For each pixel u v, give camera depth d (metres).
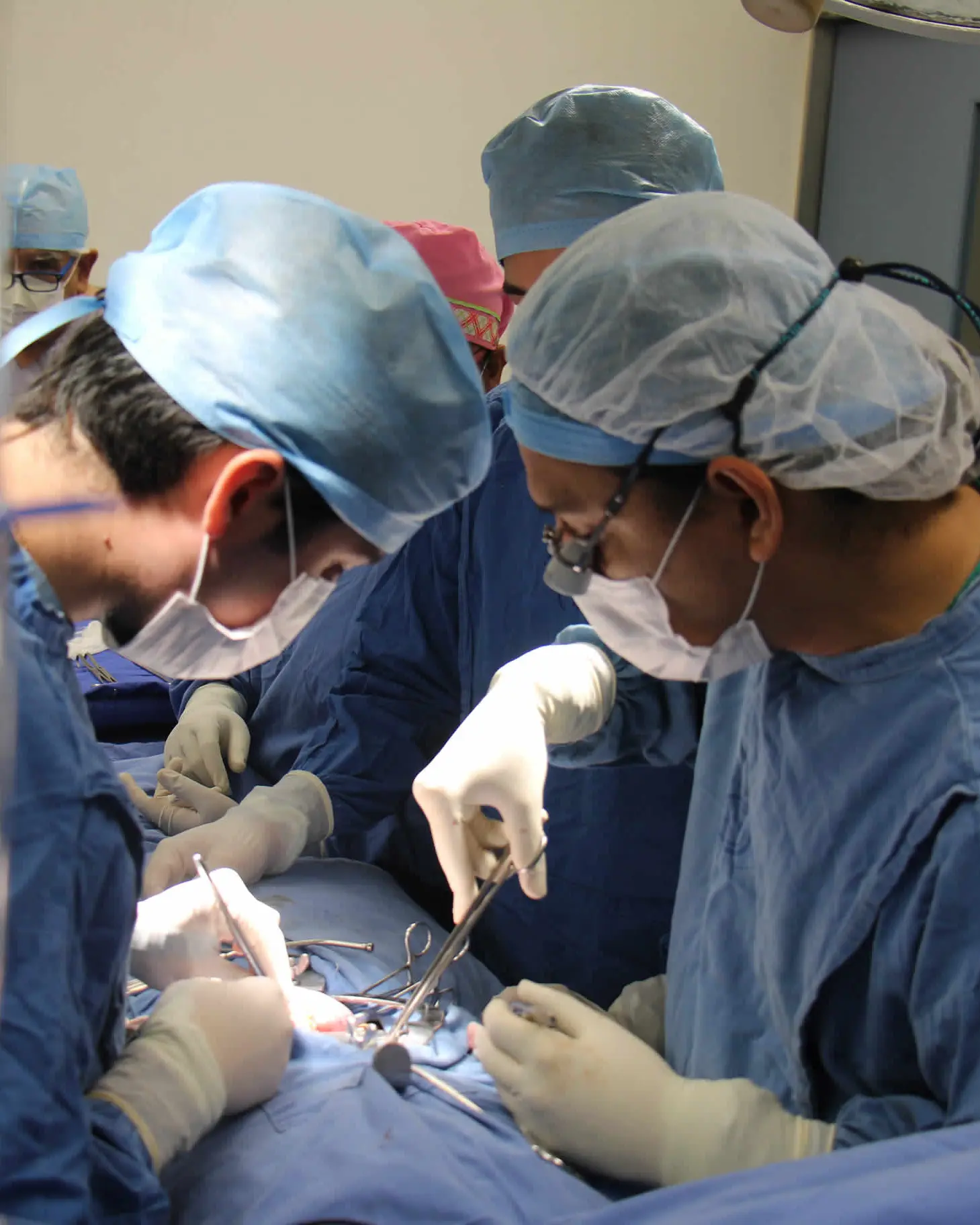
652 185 1.53
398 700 1.66
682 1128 0.94
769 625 0.94
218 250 0.85
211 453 0.81
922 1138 0.66
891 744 0.89
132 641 0.87
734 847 1.10
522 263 1.64
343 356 0.86
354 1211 0.77
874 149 3.21
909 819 0.84
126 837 0.78
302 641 1.86
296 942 1.31
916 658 0.90
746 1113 0.92
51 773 0.71
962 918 0.78
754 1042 1.04
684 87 3.19
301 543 0.88
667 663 1.02
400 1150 0.85
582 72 3.14
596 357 0.87
